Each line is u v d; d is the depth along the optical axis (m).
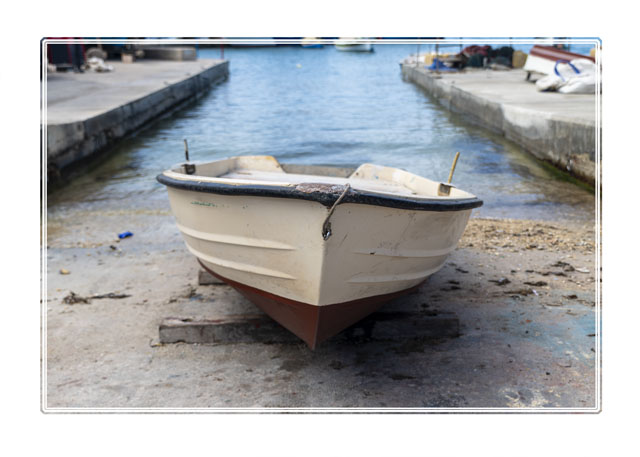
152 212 8.52
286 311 4.04
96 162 12.34
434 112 19.23
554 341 4.32
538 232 7.21
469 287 5.35
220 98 23.77
